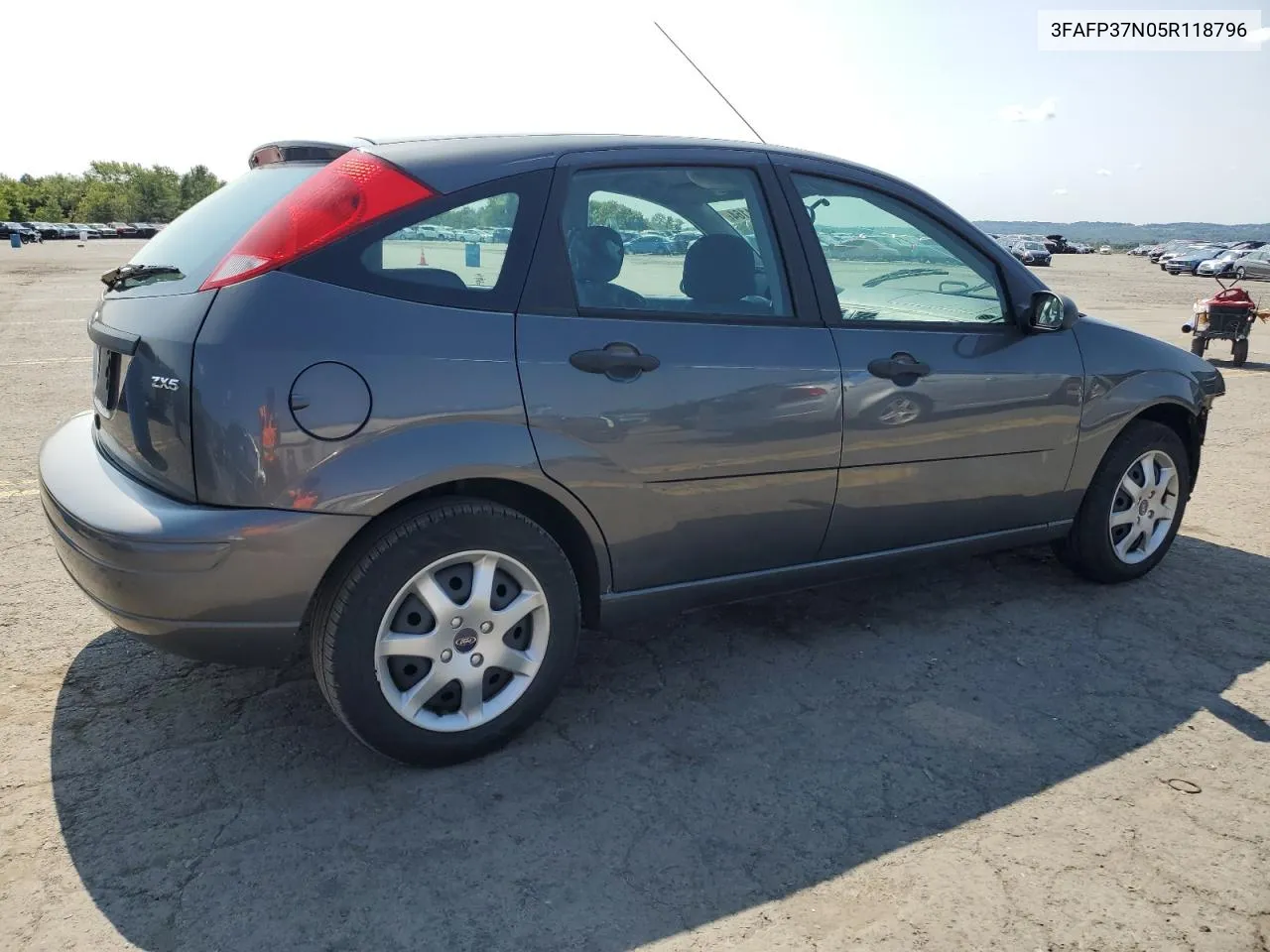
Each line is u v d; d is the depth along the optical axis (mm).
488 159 2766
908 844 2484
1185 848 2484
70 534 2531
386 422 2482
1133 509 4184
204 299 2449
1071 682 3381
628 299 2896
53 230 92875
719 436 2984
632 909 2230
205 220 2861
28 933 2115
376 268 2533
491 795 2660
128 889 2262
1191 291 27500
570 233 2820
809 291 3238
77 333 13141
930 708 3186
